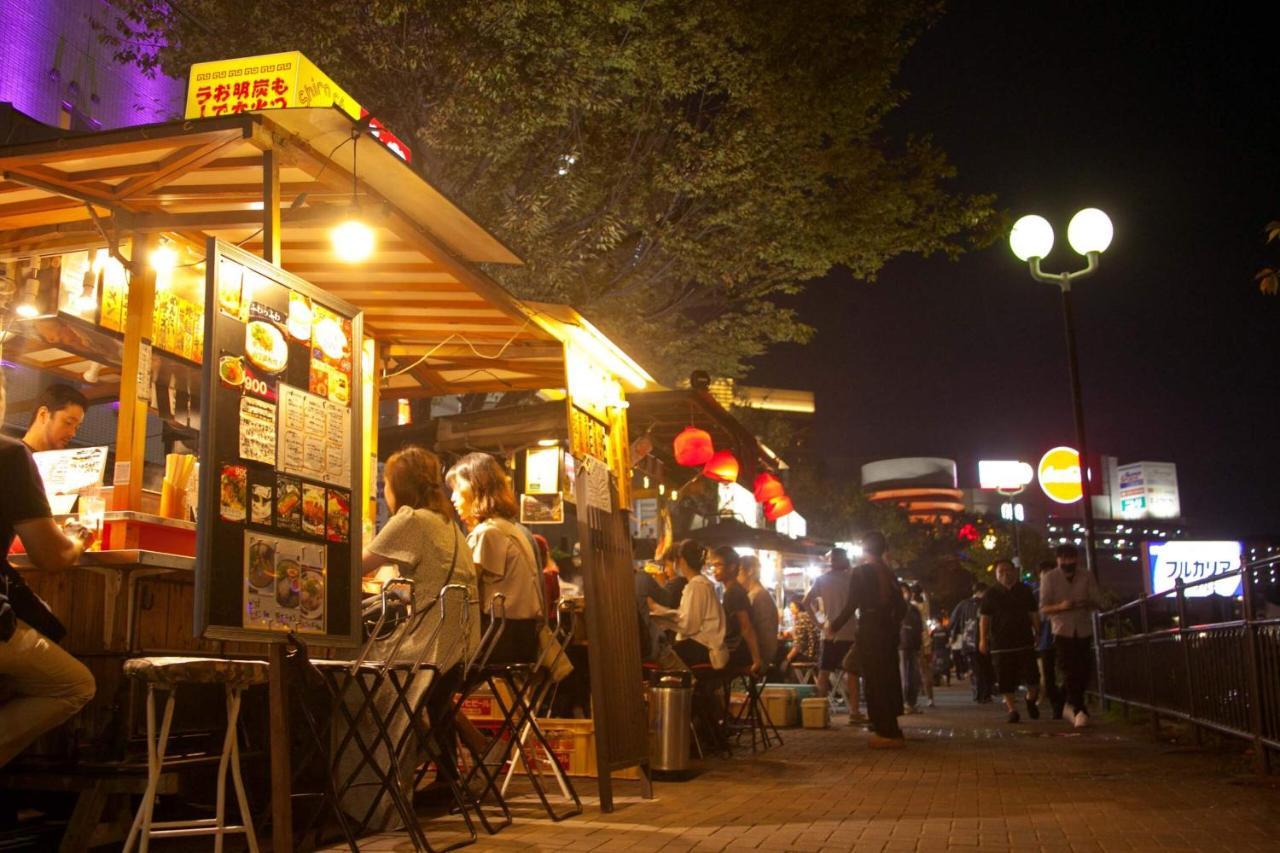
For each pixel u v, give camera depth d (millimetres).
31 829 5008
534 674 7031
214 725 5559
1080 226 18203
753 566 13008
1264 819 6355
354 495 5371
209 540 4309
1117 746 10984
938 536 64938
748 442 13195
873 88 15867
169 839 5441
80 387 9219
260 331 4816
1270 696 7938
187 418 7688
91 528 5121
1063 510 86375
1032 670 14500
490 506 7125
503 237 14648
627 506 9852
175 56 14328
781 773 8930
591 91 14555
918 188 17125
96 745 4922
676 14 14844
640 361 17562
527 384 10578
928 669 19188
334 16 13312
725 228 17281
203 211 6238
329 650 6102
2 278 6887
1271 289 7758
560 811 6742
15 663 4309
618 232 15922
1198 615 10492
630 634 7629
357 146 5578
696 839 5746
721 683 10797
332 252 7090
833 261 17250
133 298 5988
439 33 13430
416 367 10156
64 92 18734
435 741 6297
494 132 13938
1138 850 5465
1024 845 5609
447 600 5992
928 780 8430
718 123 16266
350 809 5902
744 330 18219
